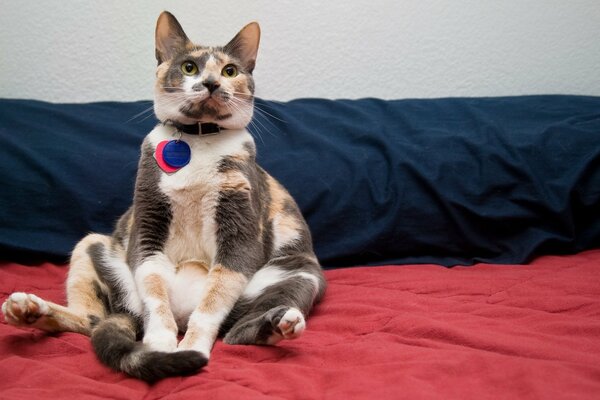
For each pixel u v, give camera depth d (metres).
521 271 1.84
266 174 1.79
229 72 1.59
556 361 1.08
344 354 1.17
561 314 1.41
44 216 1.99
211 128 1.55
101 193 2.02
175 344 1.25
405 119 2.27
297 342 1.27
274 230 1.65
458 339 1.22
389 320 1.38
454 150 2.12
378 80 2.59
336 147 2.12
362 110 2.33
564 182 2.05
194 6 2.42
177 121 1.55
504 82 2.65
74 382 1.03
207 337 1.28
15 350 1.21
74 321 1.35
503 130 2.17
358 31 2.53
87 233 2.01
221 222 1.47
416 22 2.56
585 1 2.61
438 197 2.04
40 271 1.91
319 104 2.38
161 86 1.58
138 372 1.08
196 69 1.56
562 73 2.67
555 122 2.25
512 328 1.29
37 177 1.99
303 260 1.61
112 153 2.08
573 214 2.09
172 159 1.48
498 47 2.62
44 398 0.96
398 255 2.10
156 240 1.48
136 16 2.42
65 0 2.38
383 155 2.13
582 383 0.96
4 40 2.38
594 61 2.66
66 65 2.43
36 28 2.38
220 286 1.38
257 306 1.40
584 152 2.11
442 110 2.33
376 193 2.05
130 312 1.42
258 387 1.01
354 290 1.71
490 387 0.98
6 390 0.98
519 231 2.09
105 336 1.21
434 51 2.59
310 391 0.98
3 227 1.96
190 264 1.49
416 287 1.68
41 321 1.28
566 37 2.63
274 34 2.48
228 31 2.46
